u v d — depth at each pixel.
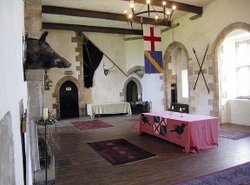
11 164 0.78
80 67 9.92
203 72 7.20
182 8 6.73
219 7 6.48
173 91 9.93
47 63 2.82
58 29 8.98
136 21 6.91
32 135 3.23
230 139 5.22
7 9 0.99
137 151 4.60
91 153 4.61
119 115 10.07
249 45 7.03
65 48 9.65
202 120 4.55
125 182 3.19
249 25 5.65
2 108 0.69
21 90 1.70
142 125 6.01
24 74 2.43
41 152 3.73
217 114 6.86
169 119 4.93
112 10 7.13
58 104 9.55
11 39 1.10
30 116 3.22
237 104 6.93
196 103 7.56
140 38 10.59
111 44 10.56
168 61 9.00
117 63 10.72
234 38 7.27
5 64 0.83
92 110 9.40
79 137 6.05
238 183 2.98
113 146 5.05
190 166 3.69
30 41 2.88
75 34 9.80
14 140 0.96
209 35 6.88
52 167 3.37
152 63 7.10
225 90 7.04
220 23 6.47
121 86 10.85
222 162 3.80
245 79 7.20
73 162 4.09
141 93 11.09
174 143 5.02
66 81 9.82
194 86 7.57
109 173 3.54
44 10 6.51
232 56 7.27
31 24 3.67
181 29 8.04
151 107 10.23
